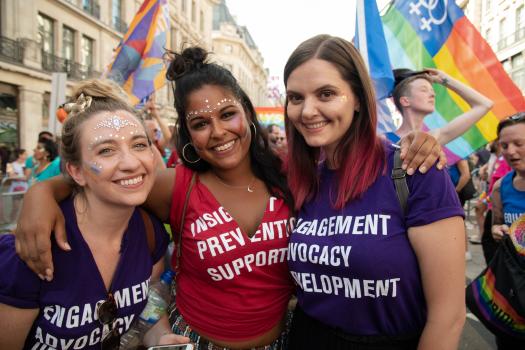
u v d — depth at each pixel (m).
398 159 1.27
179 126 1.71
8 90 14.60
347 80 1.34
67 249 1.18
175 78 1.67
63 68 16.83
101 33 19.42
